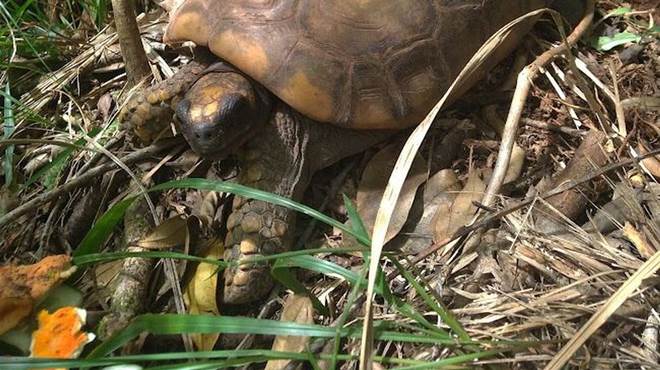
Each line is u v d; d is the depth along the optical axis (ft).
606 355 1.68
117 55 2.29
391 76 1.87
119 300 1.77
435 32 1.91
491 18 1.99
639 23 2.27
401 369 1.52
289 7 1.86
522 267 1.81
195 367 1.49
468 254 1.84
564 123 2.08
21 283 1.64
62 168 2.06
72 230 1.98
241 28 1.85
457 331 1.61
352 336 1.62
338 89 1.84
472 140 2.03
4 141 1.89
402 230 1.91
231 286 1.79
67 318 1.64
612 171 1.95
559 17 1.87
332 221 1.66
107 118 2.19
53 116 2.22
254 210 1.84
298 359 1.60
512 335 1.69
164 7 2.32
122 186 2.04
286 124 1.92
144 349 1.76
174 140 2.06
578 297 1.74
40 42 2.29
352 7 1.86
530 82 1.95
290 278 1.72
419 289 1.64
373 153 2.02
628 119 2.06
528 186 1.96
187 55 2.26
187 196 2.02
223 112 1.82
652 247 1.81
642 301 1.72
